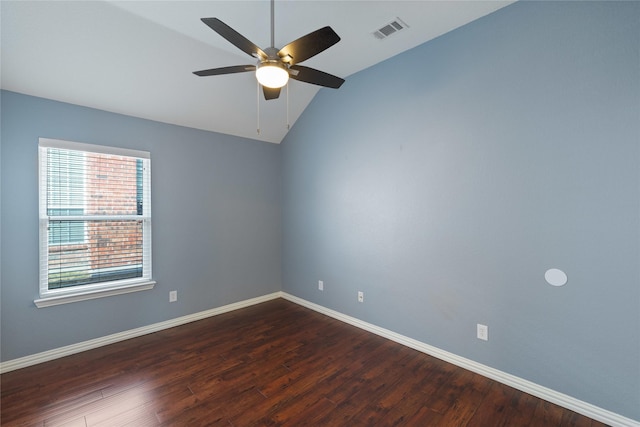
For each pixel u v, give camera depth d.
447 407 1.89
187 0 2.00
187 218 3.34
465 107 2.31
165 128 3.17
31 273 2.42
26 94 2.38
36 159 2.43
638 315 1.64
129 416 1.81
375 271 3.00
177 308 3.26
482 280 2.24
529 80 1.99
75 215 2.66
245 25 2.29
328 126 3.49
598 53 1.74
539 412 1.84
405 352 2.62
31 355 2.41
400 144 2.75
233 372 2.30
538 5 1.95
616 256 1.70
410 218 2.69
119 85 2.61
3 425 1.73
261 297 4.05
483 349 2.24
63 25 2.06
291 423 1.76
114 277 2.90
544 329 1.96
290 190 4.11
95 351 2.64
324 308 3.61
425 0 2.03
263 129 3.84
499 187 2.14
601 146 1.74
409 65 2.67
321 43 1.55
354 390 2.07
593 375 1.78
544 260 1.95
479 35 2.22
